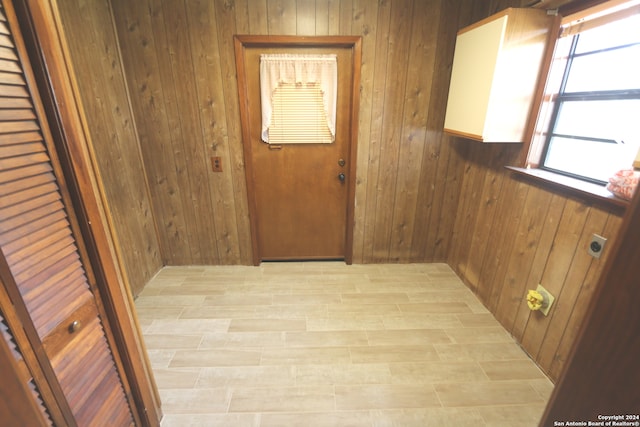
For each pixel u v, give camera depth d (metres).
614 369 0.42
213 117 2.39
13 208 0.71
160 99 2.33
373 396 1.55
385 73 2.30
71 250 0.90
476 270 2.40
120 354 1.13
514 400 1.53
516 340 1.92
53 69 0.80
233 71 2.27
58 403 0.84
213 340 1.92
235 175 2.57
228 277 2.65
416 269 2.79
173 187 2.59
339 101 2.43
